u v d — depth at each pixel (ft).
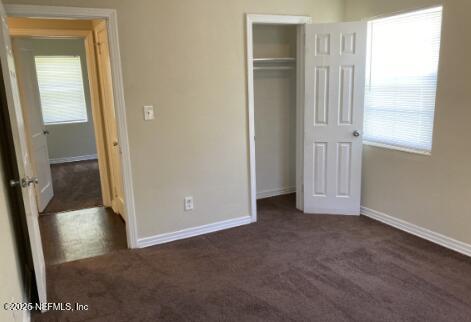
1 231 6.62
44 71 23.85
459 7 9.65
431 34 10.68
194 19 11.13
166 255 10.96
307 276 9.50
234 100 12.24
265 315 7.99
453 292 8.57
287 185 16.47
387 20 12.05
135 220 11.37
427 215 11.27
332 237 11.78
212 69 11.68
